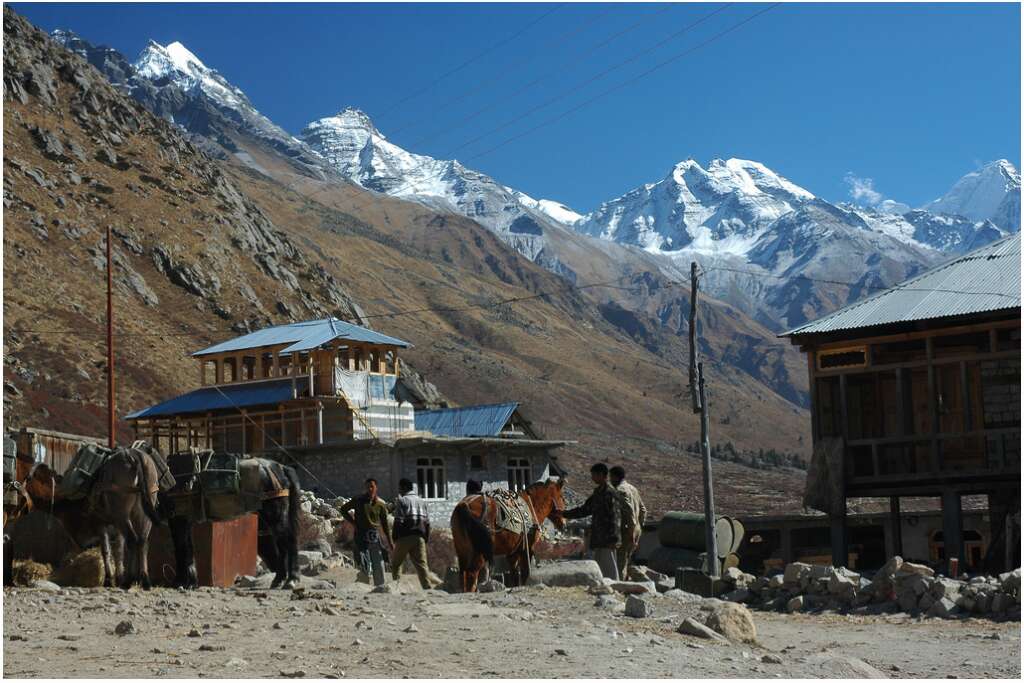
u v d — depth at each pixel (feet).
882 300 117.91
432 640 42.96
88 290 357.20
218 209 528.22
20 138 464.65
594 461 462.60
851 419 117.70
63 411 250.16
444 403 391.45
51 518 70.74
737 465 552.41
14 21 549.13
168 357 333.01
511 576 69.77
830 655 48.80
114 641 41.96
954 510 110.32
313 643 41.88
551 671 37.86
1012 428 107.14
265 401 200.13
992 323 107.76
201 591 62.13
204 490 66.64
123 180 494.18
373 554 69.31
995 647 56.08
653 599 63.67
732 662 42.50
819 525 151.64
